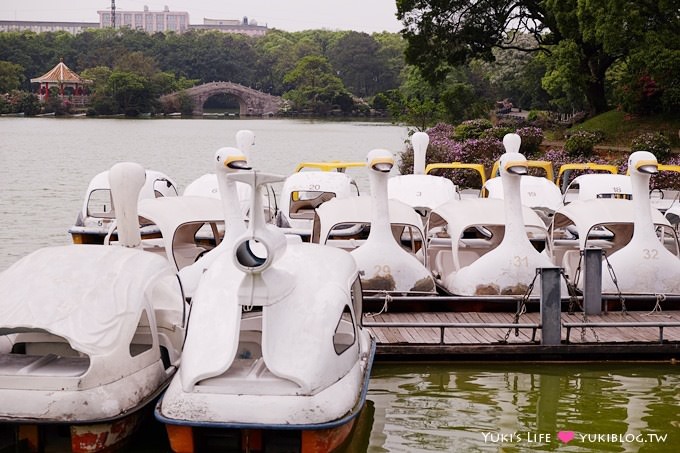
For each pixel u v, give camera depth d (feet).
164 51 488.02
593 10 110.11
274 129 278.26
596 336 35.83
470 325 34.32
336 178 56.85
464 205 45.09
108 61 464.65
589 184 57.67
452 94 145.59
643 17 108.68
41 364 25.63
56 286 26.58
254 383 24.22
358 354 28.25
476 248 47.47
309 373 24.23
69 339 24.93
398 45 468.34
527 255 40.24
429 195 55.57
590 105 141.79
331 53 489.26
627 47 113.80
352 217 43.37
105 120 348.38
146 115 398.42
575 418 29.43
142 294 27.40
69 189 97.60
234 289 26.35
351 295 28.55
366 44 462.19
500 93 271.49
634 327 35.65
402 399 31.04
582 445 27.20
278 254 24.66
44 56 479.00
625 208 43.16
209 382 24.36
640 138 104.37
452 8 135.13
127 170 39.01
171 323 29.78
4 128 264.31
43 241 64.13
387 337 35.60
